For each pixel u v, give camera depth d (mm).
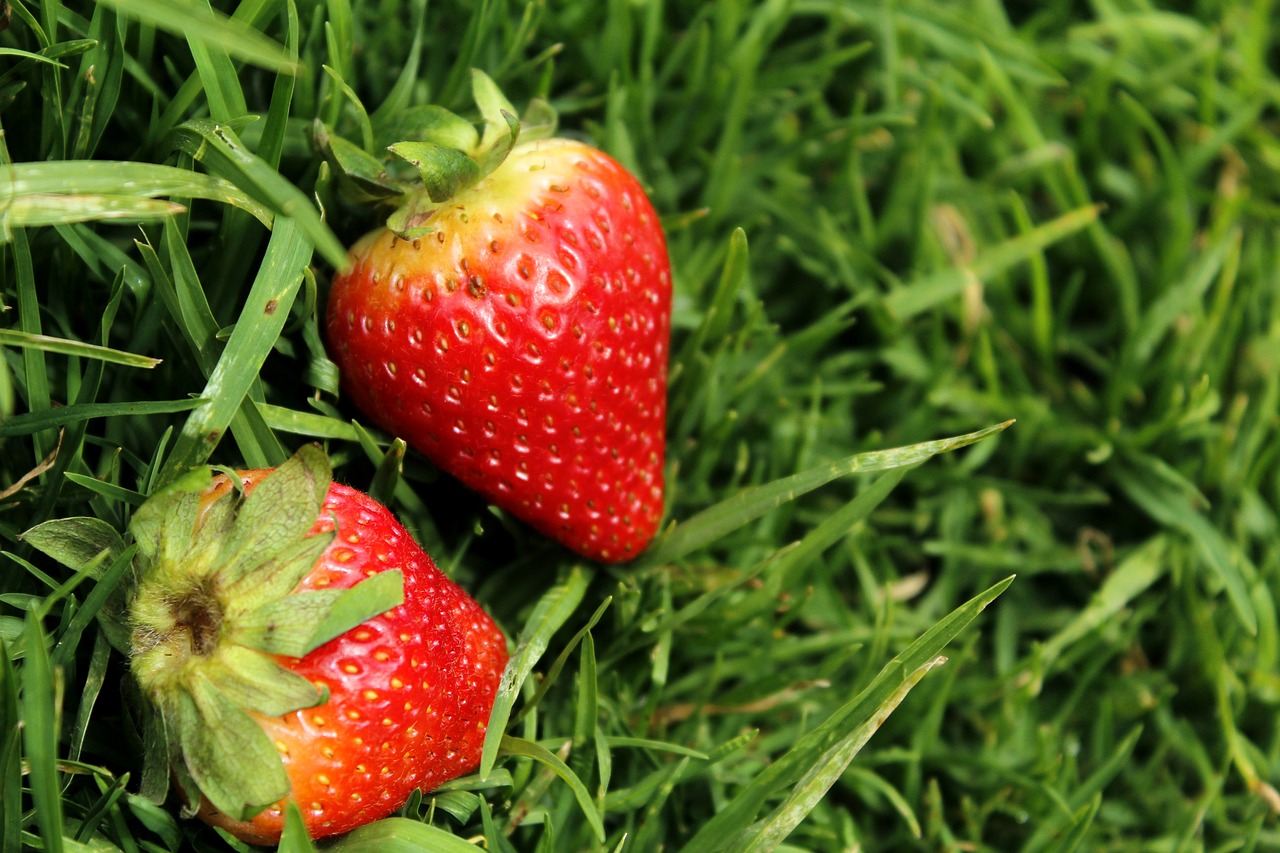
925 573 320
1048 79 333
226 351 270
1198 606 313
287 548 259
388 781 265
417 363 275
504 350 274
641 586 299
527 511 284
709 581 303
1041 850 300
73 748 267
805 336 316
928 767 307
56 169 263
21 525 278
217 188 270
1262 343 327
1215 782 305
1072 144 341
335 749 261
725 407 311
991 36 333
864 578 312
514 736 286
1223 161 342
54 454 275
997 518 322
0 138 270
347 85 290
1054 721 310
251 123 287
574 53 319
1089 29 341
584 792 275
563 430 279
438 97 304
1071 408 328
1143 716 313
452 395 276
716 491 314
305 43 291
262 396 279
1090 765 311
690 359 304
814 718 303
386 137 279
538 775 285
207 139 273
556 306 274
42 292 284
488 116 277
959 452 324
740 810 280
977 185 336
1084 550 319
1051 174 333
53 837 259
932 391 321
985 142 336
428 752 268
